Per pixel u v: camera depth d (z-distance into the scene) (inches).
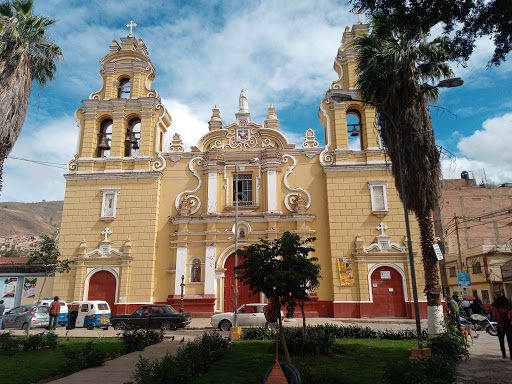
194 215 1039.0
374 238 973.2
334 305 941.8
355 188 1005.2
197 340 503.5
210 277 979.9
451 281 1676.9
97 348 503.8
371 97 679.7
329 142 1056.8
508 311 458.0
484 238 1747.0
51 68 725.9
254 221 1011.9
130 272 995.3
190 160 1075.9
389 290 946.7
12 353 517.7
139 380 326.3
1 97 616.4
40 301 928.3
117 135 1085.8
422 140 609.3
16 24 676.1
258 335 626.5
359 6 434.9
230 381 358.3
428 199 609.3
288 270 377.1
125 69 1143.6
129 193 1043.9
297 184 1043.3
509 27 389.7
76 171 1063.6
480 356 484.1
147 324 797.2
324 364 427.2
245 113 1114.1
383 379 348.5
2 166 624.1
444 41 651.5
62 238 1027.9
